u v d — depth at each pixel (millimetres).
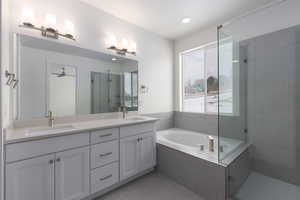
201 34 2834
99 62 2221
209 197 1645
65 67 1899
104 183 1668
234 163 1670
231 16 2316
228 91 2148
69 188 1407
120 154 1828
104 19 2242
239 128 2105
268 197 1604
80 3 1998
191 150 1999
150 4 2043
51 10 1761
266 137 1997
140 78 2762
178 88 3289
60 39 1836
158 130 3057
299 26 1749
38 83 1691
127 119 2301
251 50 2102
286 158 1845
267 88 1980
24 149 1171
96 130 1609
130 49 2564
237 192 1701
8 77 1319
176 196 1722
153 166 2275
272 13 1931
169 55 3277
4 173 1091
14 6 1520
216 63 2650
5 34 1285
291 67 1803
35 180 1226
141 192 1791
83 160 1508
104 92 2285
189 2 1986
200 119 2869
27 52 1612
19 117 1561
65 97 1900
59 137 1349
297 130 1768
